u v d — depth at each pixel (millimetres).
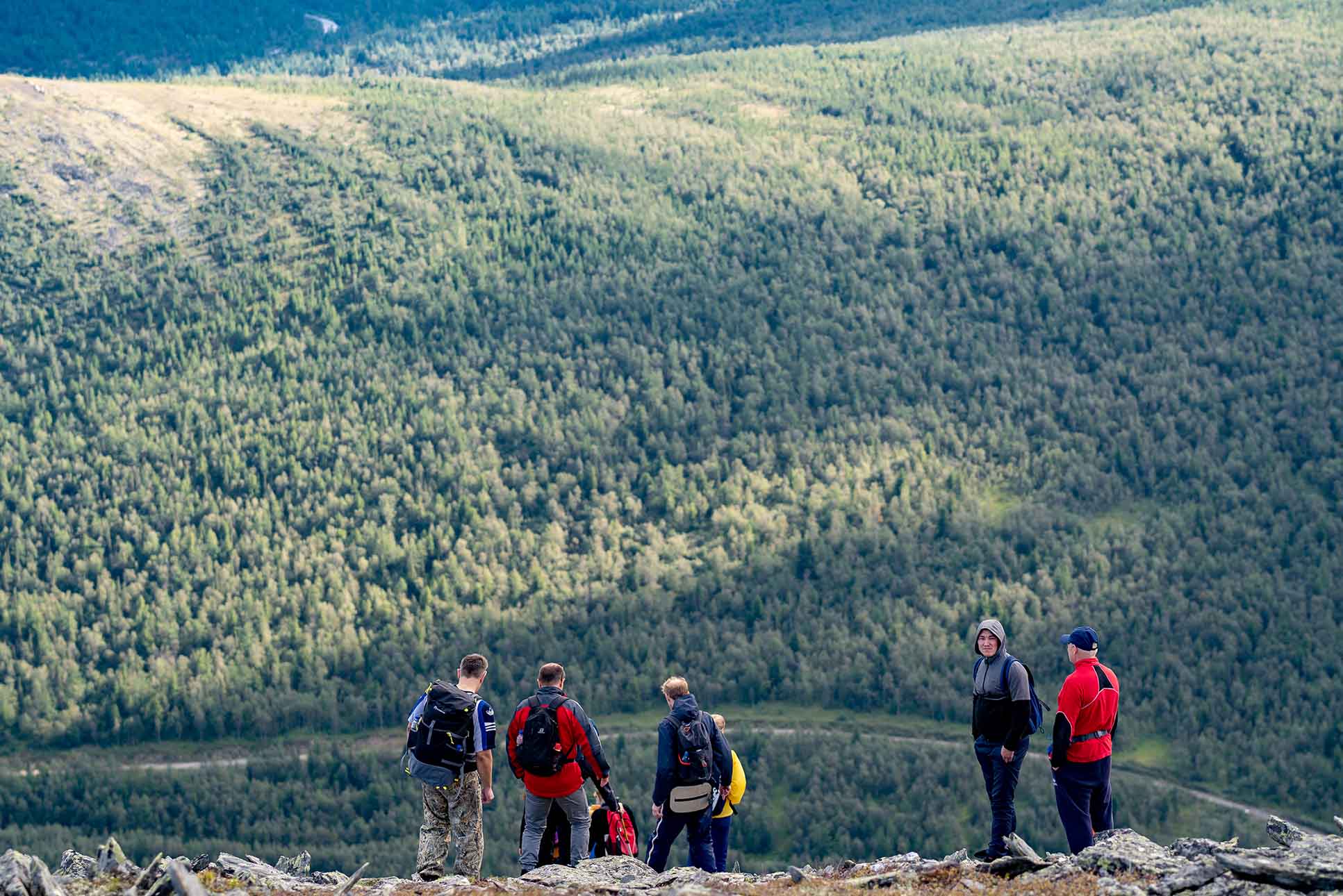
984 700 25625
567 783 26266
